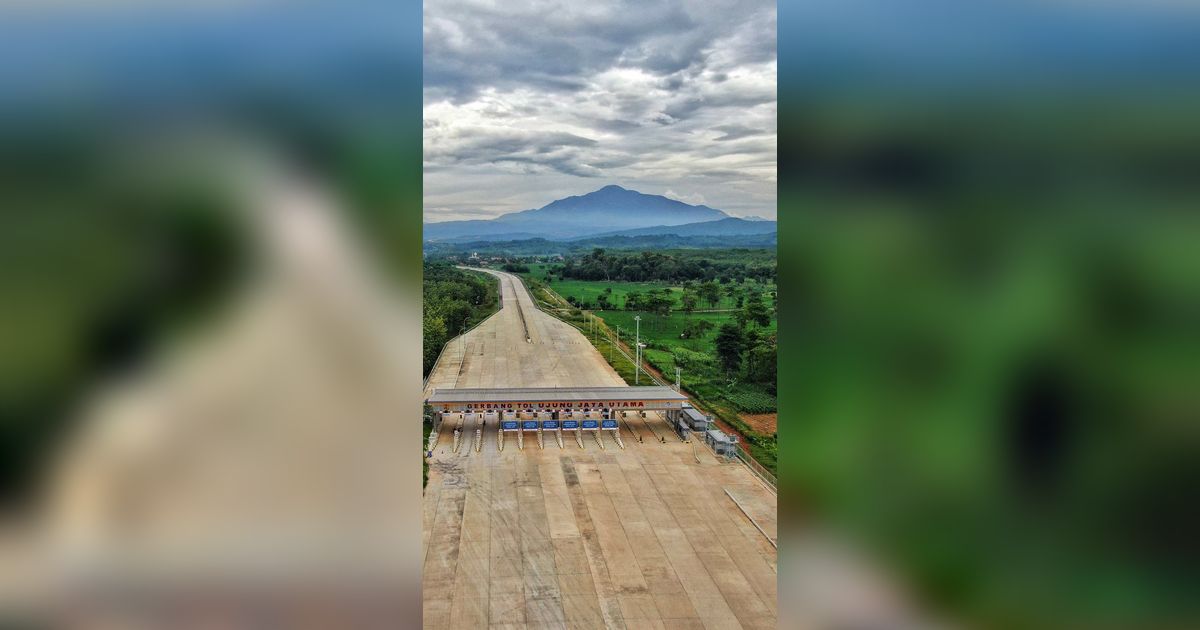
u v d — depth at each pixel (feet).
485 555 359.46
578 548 369.50
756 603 317.01
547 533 386.93
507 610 309.63
